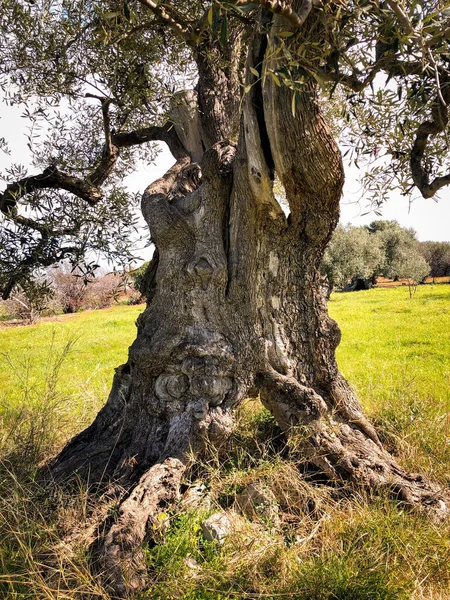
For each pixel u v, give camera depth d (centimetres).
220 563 354
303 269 498
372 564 351
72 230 468
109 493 419
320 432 482
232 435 532
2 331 2394
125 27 406
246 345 479
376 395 762
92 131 600
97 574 337
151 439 468
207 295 475
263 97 395
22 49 470
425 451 555
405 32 233
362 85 279
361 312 2323
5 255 454
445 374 996
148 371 479
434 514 421
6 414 704
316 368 520
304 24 306
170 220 489
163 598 325
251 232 473
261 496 426
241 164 446
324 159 411
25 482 459
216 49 537
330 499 442
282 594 323
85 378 1162
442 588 354
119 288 467
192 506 410
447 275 5153
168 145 590
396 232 4394
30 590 327
